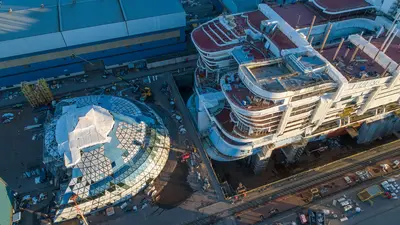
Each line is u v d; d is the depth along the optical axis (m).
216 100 91.88
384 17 102.19
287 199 81.56
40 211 78.69
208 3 157.25
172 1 120.88
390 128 106.00
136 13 113.69
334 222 77.25
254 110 75.00
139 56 122.69
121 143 83.62
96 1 119.81
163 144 90.50
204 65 104.12
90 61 117.25
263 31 96.06
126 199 81.00
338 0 108.50
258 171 100.81
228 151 91.12
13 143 94.75
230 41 96.50
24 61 107.69
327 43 108.38
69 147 80.44
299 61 80.00
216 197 81.88
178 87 121.88
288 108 76.69
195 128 98.38
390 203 81.06
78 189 77.38
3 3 118.06
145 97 106.44
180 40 123.31
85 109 87.50
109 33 111.00
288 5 113.50
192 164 88.38
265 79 76.12
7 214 75.50
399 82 83.94
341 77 75.19
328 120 91.25
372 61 85.94
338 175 86.88
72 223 76.88
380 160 90.62
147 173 83.25
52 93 110.25
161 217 78.06
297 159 104.25
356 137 108.38
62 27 106.62
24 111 104.19
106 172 79.50
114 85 113.00
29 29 105.44
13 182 84.44
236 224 76.81
